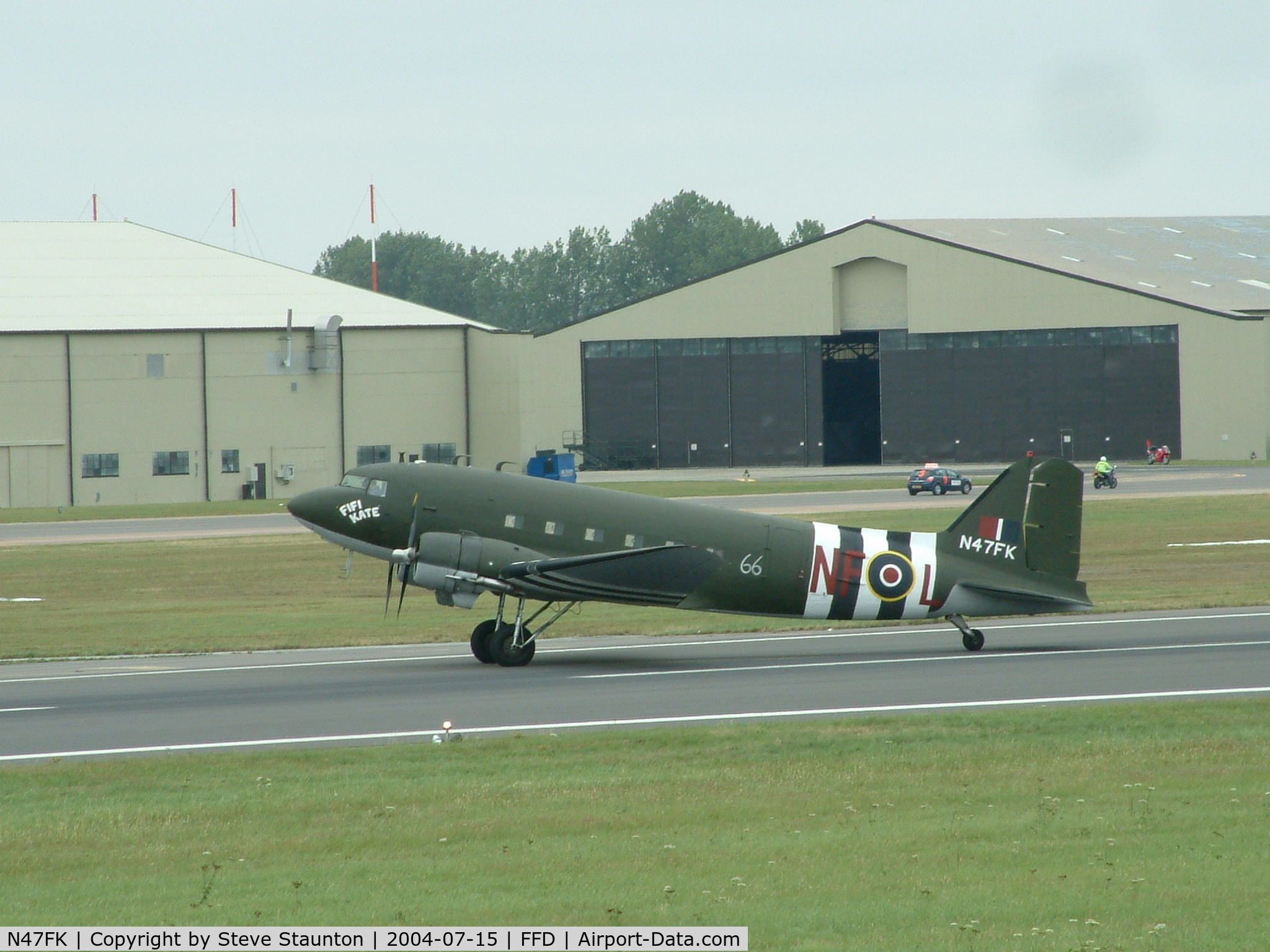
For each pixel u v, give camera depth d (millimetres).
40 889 58250
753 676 116312
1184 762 79938
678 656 130375
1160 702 100312
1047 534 131500
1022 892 54781
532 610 171875
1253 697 101750
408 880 58312
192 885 58406
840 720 94750
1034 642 134125
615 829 66750
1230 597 167625
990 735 89062
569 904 54219
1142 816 67375
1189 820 66438
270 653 138750
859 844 63000
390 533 128750
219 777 80062
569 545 126750
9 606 189125
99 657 137000
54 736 94375
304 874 59688
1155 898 53812
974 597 130625
